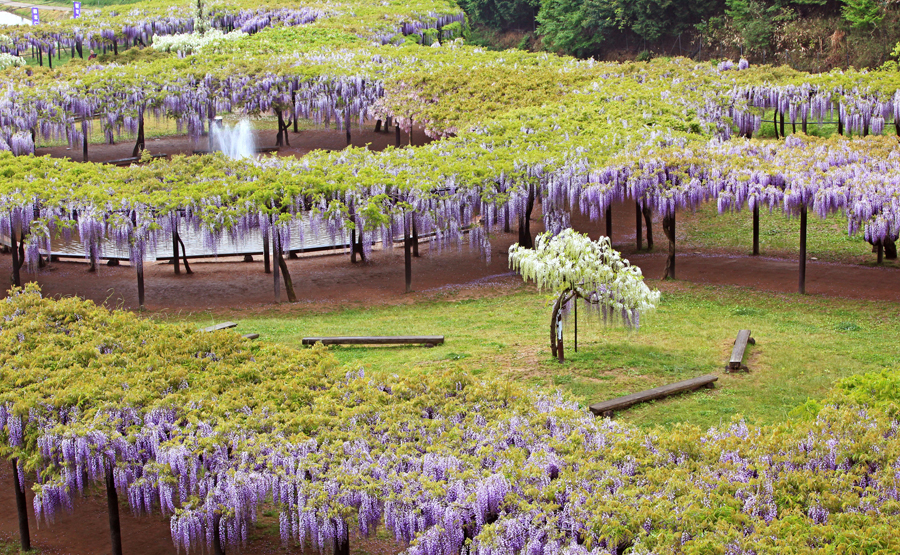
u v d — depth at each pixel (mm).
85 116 48000
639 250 35750
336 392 16125
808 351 22344
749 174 29688
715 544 10570
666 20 79875
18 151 46719
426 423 14672
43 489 14398
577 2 85938
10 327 19391
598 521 11430
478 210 32438
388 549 15375
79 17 78125
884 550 10312
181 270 35406
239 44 63094
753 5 71188
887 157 30891
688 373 21109
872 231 28016
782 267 32250
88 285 33062
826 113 45062
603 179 31594
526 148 35500
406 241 31391
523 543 11695
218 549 14055
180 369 16891
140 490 14328
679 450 13258
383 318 28094
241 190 30719
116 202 29922
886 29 63438
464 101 46125
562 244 22062
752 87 46094
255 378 17078
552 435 14273
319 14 75062
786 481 12312
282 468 13695
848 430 13688
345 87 49969
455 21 77750
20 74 52062
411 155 35469
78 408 15352
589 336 24500
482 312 28188
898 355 21719
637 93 43906
